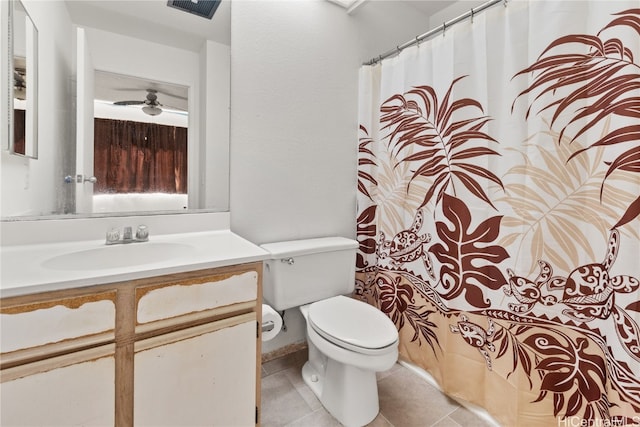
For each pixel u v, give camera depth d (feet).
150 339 2.69
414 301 5.27
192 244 3.73
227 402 3.16
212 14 4.49
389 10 6.52
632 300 2.98
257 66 4.90
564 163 3.45
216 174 4.59
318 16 5.55
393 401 4.58
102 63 3.78
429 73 4.87
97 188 3.76
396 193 5.52
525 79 3.76
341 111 5.96
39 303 2.24
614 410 3.11
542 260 3.65
